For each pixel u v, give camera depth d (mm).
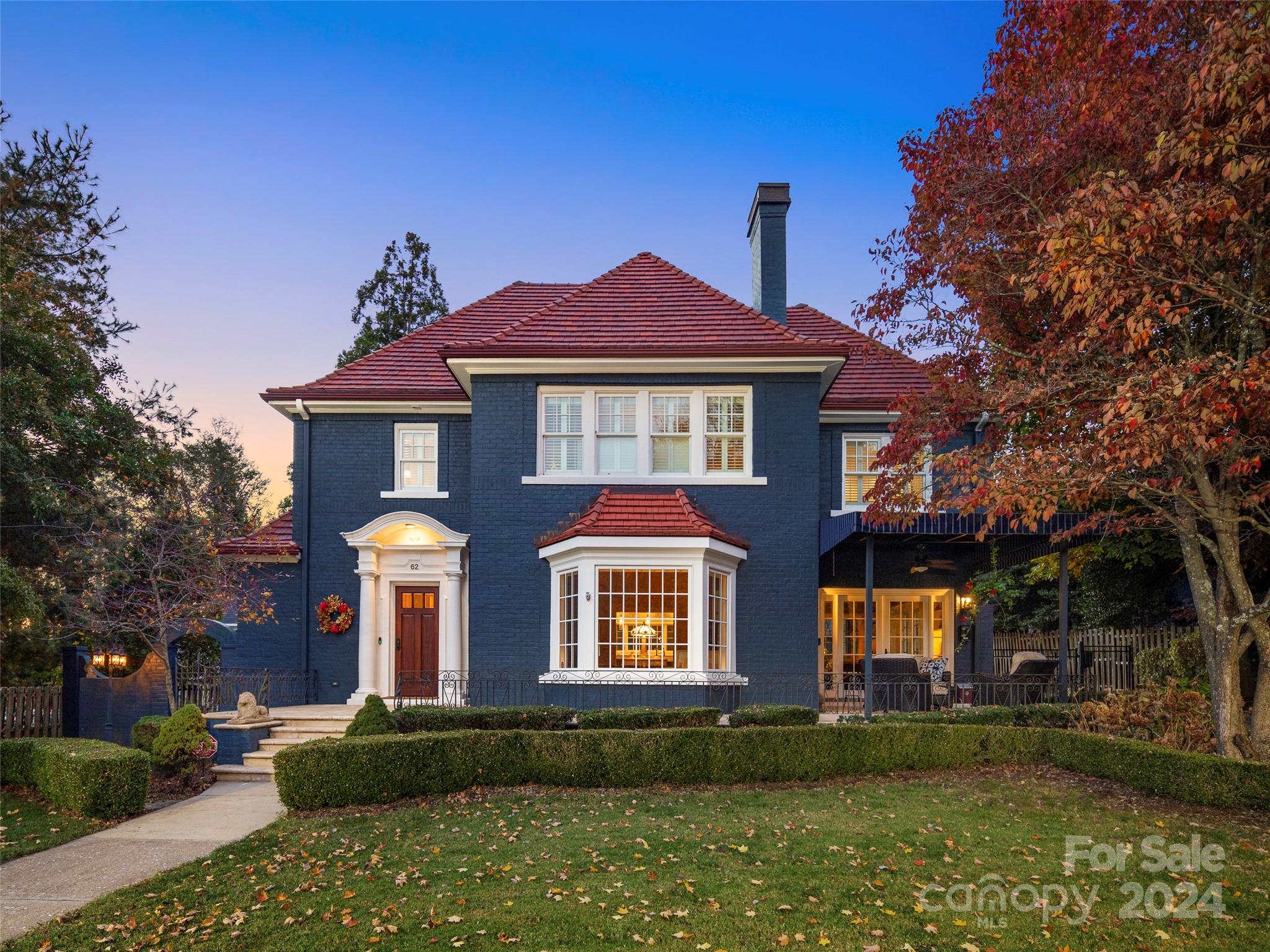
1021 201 12422
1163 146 9656
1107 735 12102
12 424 16594
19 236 18891
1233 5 9859
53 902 7223
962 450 12375
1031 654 18250
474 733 11359
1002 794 10797
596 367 16062
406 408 18141
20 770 11656
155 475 20391
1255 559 13578
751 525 15914
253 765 13352
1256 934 6328
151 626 15945
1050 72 12070
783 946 6059
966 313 13242
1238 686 11117
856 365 19875
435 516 18031
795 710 12852
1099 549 16672
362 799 10367
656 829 9086
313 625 17719
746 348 15766
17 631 17344
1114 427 9078
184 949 6121
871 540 14461
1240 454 10781
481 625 15828
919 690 15133
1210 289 9906
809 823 9281
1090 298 9297
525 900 6910
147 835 9430
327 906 6883
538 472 16156
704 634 14648
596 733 11352
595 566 14750
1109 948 6086
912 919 6547
